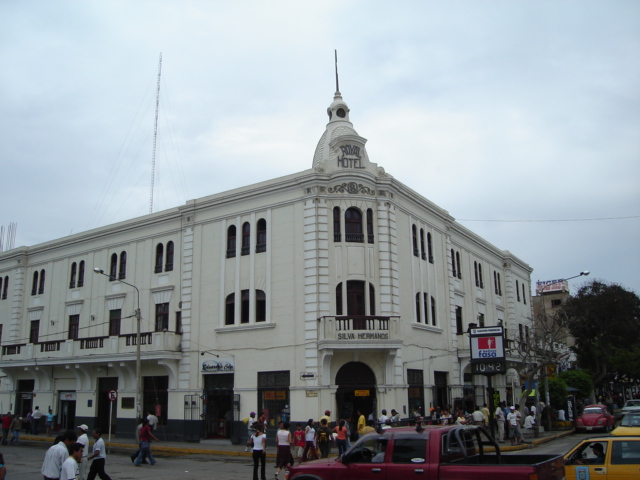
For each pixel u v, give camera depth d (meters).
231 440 30.52
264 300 31.28
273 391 29.75
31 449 30.39
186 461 24.70
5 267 46.47
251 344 31.00
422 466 10.96
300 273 30.00
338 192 30.72
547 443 30.73
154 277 36.44
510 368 44.25
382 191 31.45
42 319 42.78
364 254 30.36
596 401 63.06
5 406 42.41
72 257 41.97
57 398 39.31
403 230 33.25
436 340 35.19
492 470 10.27
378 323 28.78
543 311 44.38
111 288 38.72
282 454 18.73
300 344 29.22
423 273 34.94
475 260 45.25
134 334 34.06
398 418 26.03
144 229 37.75
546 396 38.41
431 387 33.25
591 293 57.78
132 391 34.91
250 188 32.59
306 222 30.30
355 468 11.67
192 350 33.12
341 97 37.09
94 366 36.44
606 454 12.75
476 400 38.94
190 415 32.16
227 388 31.66
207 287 33.47
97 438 16.03
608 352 59.06
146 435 23.27
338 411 28.89
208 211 34.50
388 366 29.06
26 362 39.72
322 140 35.88
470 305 42.38
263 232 32.19
